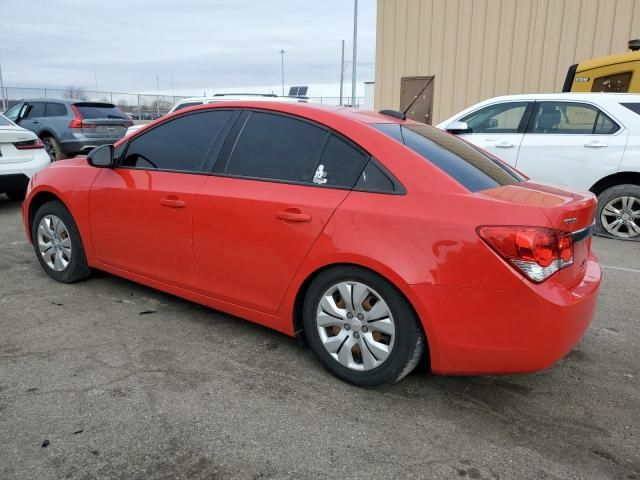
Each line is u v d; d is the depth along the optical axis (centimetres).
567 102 642
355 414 255
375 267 254
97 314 367
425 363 305
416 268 245
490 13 1095
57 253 423
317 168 288
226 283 320
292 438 235
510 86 1105
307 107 309
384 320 262
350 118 295
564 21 1036
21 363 295
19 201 820
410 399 271
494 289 232
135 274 373
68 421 241
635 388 287
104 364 296
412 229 248
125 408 253
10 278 438
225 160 325
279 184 296
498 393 279
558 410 264
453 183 255
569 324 235
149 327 348
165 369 293
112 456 219
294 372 294
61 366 292
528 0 1057
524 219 230
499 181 286
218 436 235
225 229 311
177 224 335
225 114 336
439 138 321
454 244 238
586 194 284
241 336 339
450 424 250
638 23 983
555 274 234
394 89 1234
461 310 239
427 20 1162
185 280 341
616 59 809
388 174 266
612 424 253
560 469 220
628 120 604
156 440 230
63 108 1111
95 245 394
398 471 216
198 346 323
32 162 710
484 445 235
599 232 634
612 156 604
